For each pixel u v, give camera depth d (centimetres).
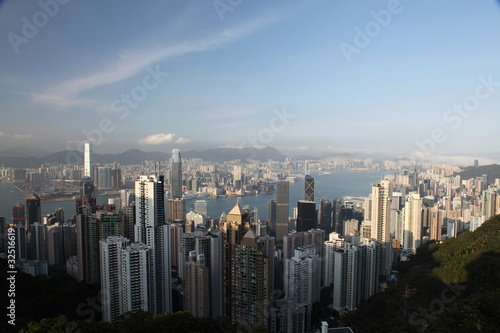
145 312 6031
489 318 4153
